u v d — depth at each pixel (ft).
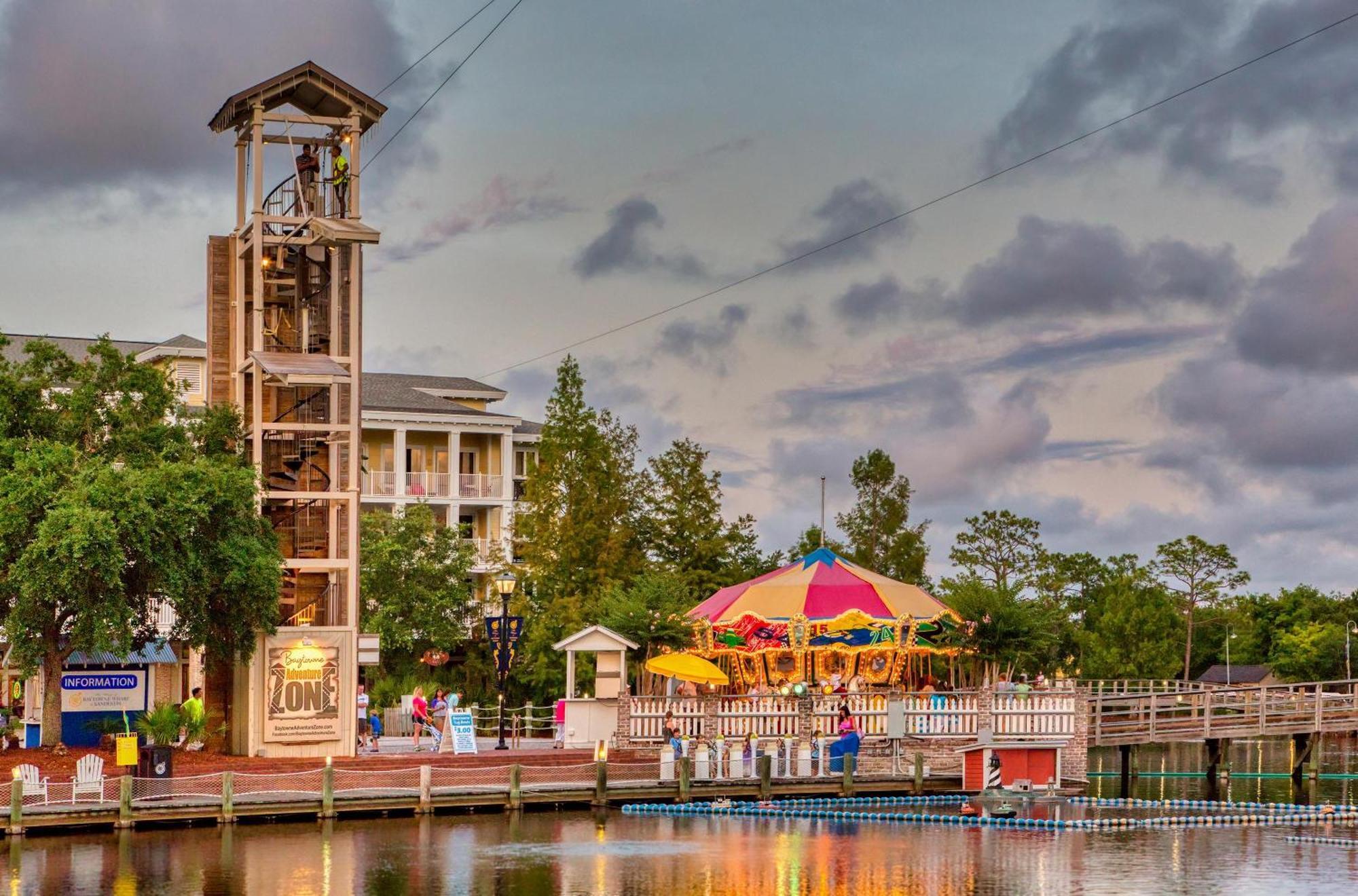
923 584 300.61
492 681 252.42
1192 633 469.57
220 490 151.23
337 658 162.81
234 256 177.99
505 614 169.37
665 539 253.03
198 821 137.90
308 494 167.63
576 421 237.86
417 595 256.11
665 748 163.94
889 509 299.79
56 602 146.20
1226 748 232.94
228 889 108.68
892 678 195.72
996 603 191.42
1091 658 371.56
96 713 176.04
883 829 143.13
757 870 119.24
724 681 172.55
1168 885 113.91
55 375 162.20
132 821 134.62
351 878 113.60
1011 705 175.11
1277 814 155.74
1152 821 149.48
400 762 159.33
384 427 309.63
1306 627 473.26
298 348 179.83
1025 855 128.16
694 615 196.03
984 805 160.15
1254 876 117.80
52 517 138.51
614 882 113.80
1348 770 227.40
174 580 146.00
